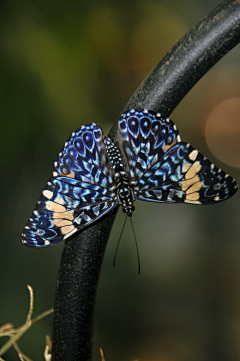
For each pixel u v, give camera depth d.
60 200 0.65
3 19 0.77
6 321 0.92
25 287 1.00
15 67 0.77
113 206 0.65
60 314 0.64
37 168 0.85
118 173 0.66
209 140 1.37
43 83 0.78
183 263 1.42
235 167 1.41
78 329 0.64
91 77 0.79
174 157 0.66
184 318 1.24
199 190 0.66
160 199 0.66
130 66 0.90
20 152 0.79
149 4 0.95
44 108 0.78
